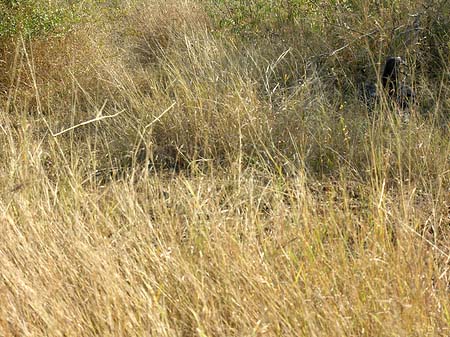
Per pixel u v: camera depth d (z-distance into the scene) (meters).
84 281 3.28
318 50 6.77
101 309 3.06
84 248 3.36
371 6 6.95
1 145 5.07
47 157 5.18
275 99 5.79
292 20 7.32
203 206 4.05
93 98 6.35
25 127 4.91
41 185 4.25
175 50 7.06
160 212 3.92
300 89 5.88
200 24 7.93
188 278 3.20
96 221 3.79
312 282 3.22
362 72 6.55
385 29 6.57
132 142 5.37
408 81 6.00
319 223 3.72
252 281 3.15
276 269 3.36
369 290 3.13
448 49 6.24
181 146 5.08
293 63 6.56
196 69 6.35
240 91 5.62
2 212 3.71
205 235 3.49
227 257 3.35
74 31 6.96
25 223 3.68
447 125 5.00
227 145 5.22
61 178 4.68
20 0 6.70
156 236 3.61
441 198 4.17
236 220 3.73
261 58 6.62
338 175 4.80
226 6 7.77
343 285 3.24
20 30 6.52
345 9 7.04
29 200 4.07
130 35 8.30
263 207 4.29
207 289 3.18
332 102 6.04
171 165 5.24
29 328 3.04
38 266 3.30
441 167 4.53
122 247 3.48
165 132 5.46
